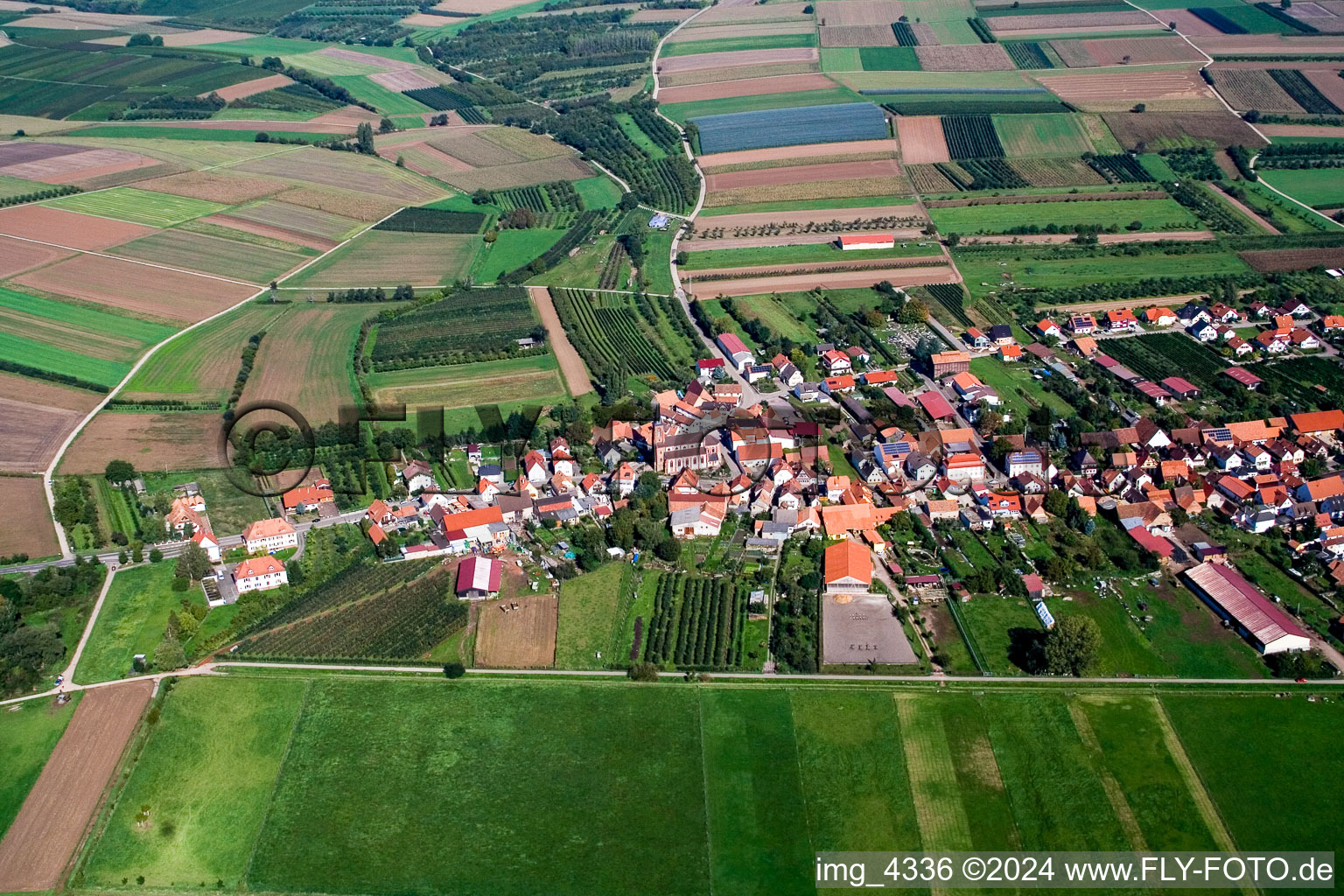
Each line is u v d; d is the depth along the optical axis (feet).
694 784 605.31
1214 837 566.77
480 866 561.84
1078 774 603.67
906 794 596.29
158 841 581.12
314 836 580.71
